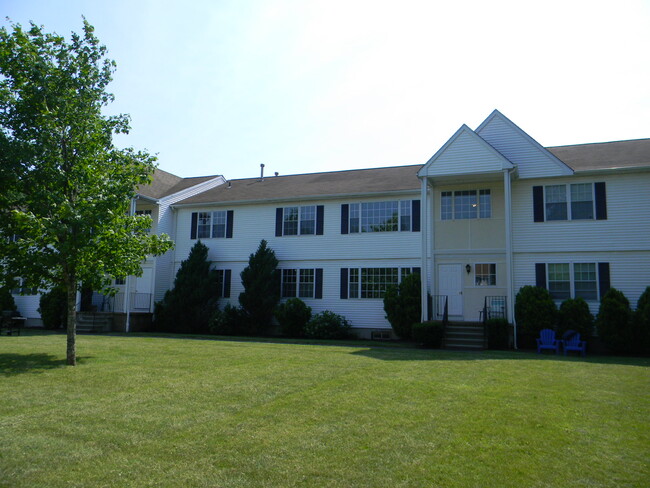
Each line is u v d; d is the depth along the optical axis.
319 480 5.02
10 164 11.28
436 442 6.12
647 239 18.56
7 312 27.50
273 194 25.91
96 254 12.20
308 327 22.25
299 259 24.52
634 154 20.31
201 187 29.55
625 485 4.94
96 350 14.23
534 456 5.69
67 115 11.90
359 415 7.29
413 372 10.88
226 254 26.05
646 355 16.69
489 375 10.68
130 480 5.03
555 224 19.81
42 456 5.66
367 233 23.42
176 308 24.48
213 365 11.60
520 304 18.33
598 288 18.94
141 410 7.54
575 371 11.46
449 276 21.00
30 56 11.62
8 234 12.02
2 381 9.57
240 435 6.38
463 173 19.23
